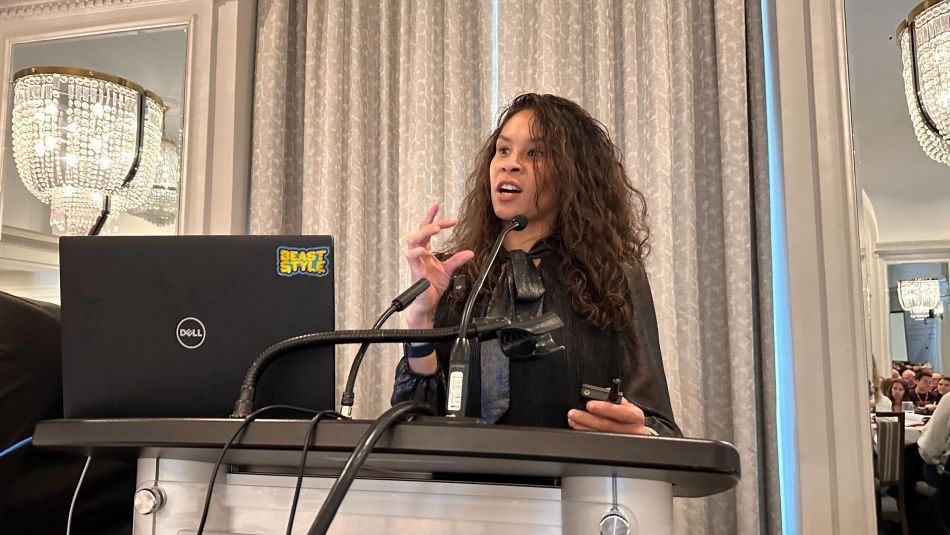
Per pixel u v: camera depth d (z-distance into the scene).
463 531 0.79
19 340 1.42
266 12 2.50
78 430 0.76
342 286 2.35
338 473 0.83
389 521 0.80
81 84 2.41
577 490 0.76
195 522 0.83
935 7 1.85
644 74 2.20
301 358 0.88
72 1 2.45
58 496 1.46
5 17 2.50
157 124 2.36
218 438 0.73
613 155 1.55
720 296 2.16
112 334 0.87
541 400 1.24
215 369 0.87
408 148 2.34
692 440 0.68
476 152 2.31
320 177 2.39
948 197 1.80
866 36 1.91
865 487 1.77
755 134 2.18
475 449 0.67
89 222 2.35
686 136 2.15
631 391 1.25
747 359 2.03
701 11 2.26
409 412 0.70
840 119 1.90
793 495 1.92
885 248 1.83
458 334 0.83
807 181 1.93
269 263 0.88
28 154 2.40
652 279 2.07
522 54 2.28
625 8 2.23
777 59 2.04
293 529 0.82
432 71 2.33
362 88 2.41
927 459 1.74
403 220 2.30
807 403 1.85
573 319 1.28
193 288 0.87
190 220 2.30
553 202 1.40
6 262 2.38
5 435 1.38
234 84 2.39
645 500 0.74
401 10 2.42
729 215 2.10
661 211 2.08
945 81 1.82
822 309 1.87
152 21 2.40
